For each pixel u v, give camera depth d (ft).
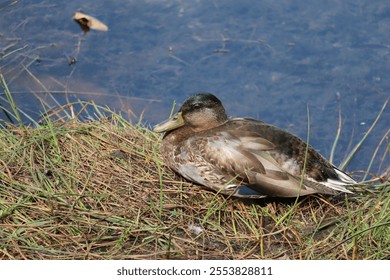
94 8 53.47
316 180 33.63
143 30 51.88
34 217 32.04
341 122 45.88
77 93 46.62
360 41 51.06
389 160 43.24
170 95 47.29
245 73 49.06
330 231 32.76
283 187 33.09
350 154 41.39
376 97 47.37
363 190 35.19
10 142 36.40
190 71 49.06
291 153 33.71
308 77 48.83
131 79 48.11
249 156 33.47
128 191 34.19
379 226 31.04
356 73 48.93
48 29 51.31
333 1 54.13
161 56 50.01
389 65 49.37
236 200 34.09
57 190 33.68
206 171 34.04
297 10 53.72
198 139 34.58
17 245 30.40
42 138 36.29
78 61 49.01
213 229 32.58
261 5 54.13
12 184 33.53
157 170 36.14
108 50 50.19
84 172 35.09
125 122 39.75
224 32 51.88
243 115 46.19
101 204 33.17
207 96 36.06
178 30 51.96
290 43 51.11
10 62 48.37
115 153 36.86
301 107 46.98
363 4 53.93
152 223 32.48
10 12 52.37
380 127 45.44
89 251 30.76
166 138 36.14
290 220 32.89
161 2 54.19
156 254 30.83
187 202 34.09
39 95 45.98
